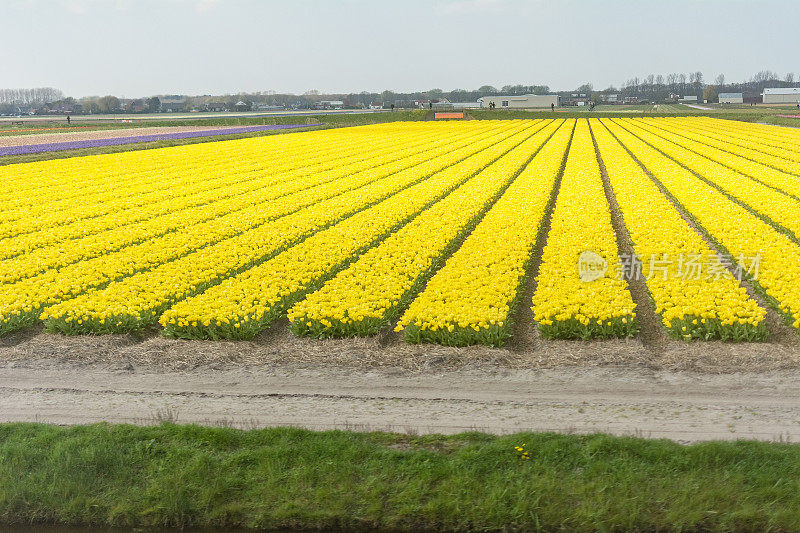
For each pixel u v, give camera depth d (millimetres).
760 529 7422
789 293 13500
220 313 13422
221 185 33031
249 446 8977
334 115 125312
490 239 19125
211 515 8047
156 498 8227
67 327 13539
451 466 8336
